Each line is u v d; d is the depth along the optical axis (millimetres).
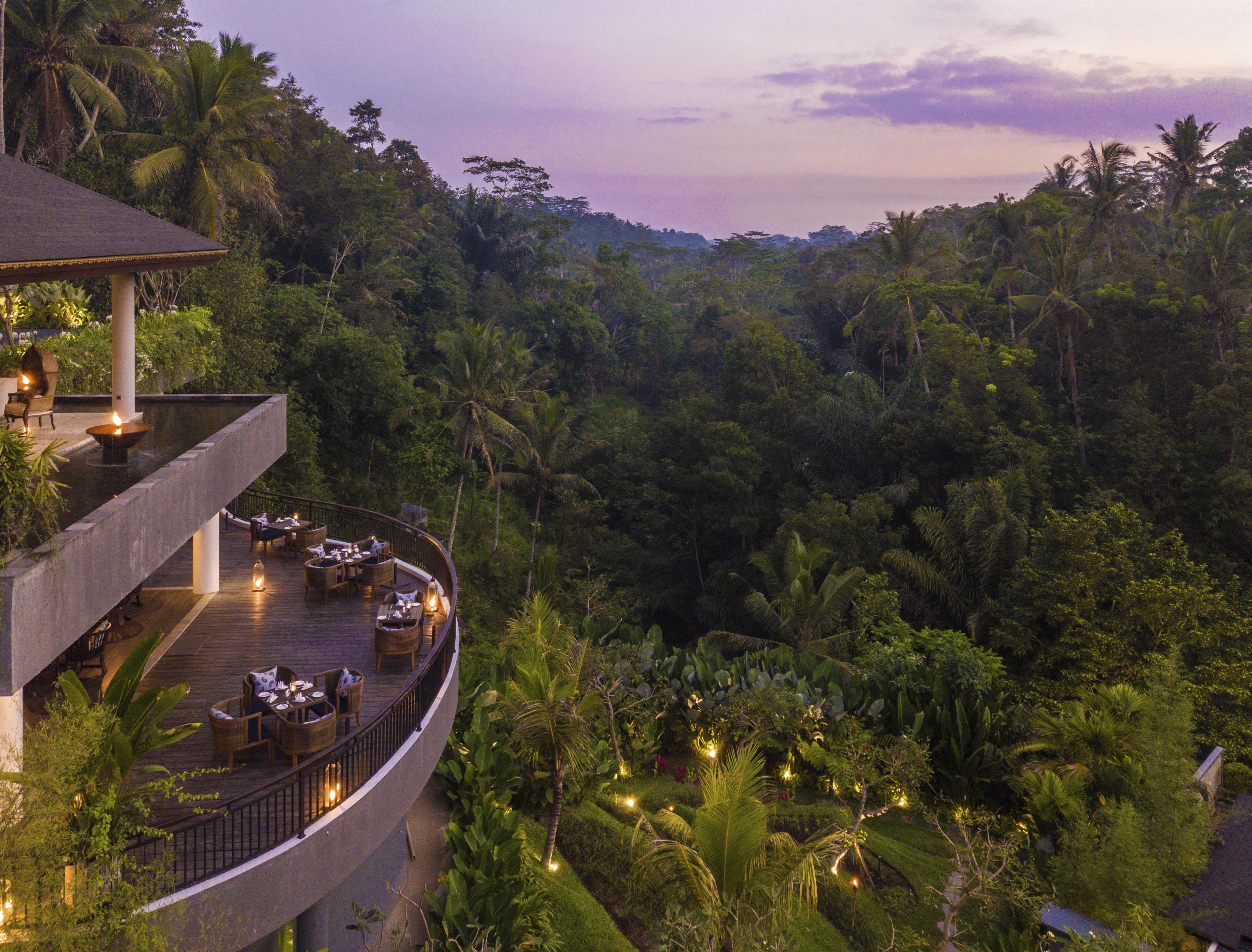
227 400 14266
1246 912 12008
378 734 9047
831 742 17516
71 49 28906
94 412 12859
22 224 8953
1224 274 35000
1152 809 13469
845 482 36031
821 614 25734
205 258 11836
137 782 8359
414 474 40125
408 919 10344
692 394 60312
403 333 51188
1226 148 62719
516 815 13102
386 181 59281
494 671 16953
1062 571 23938
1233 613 21500
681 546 39562
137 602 12977
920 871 14836
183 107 26969
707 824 8789
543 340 63156
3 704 6223
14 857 5305
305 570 13891
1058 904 12758
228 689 10406
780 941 8172
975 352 35344
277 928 7566
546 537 43250
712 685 19141
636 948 12320
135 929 5805
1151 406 33312
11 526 6637
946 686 19281
